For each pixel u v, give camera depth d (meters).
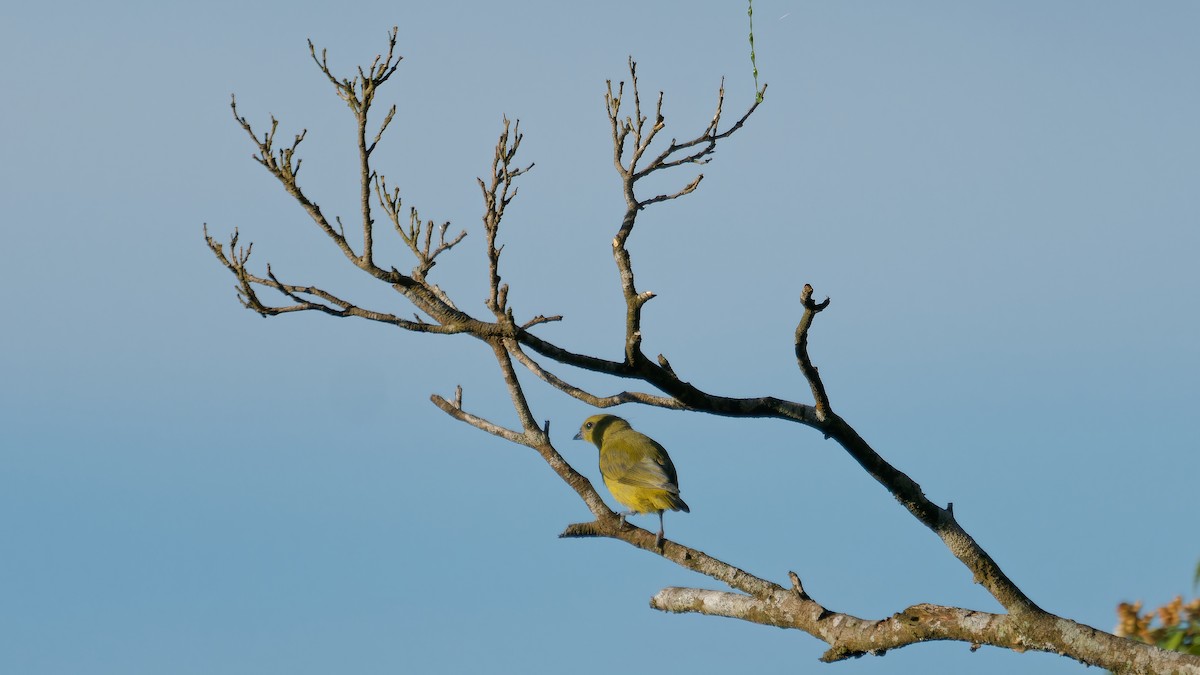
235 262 10.00
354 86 9.61
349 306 10.05
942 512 10.74
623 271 9.62
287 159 9.75
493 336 9.89
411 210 10.73
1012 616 10.46
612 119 10.90
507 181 10.01
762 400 10.40
